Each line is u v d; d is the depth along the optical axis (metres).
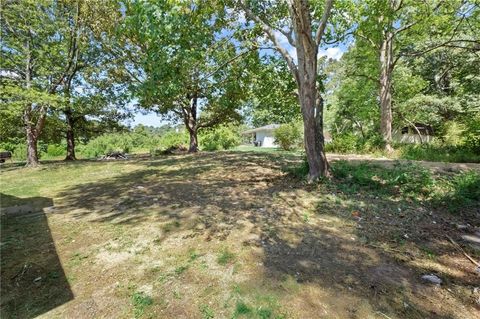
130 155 18.08
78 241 3.56
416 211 4.27
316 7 7.38
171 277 2.67
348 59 15.86
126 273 2.77
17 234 3.83
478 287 2.44
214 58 7.52
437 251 3.09
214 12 6.59
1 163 16.05
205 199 5.30
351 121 20.52
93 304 2.31
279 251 3.14
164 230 3.84
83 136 17.84
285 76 8.24
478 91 14.22
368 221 3.97
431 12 9.35
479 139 8.63
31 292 2.49
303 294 2.35
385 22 8.59
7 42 10.91
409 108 15.41
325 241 3.37
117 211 4.80
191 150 16.70
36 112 12.39
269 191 5.69
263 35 7.64
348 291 2.38
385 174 5.97
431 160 8.52
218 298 2.34
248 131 41.22
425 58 16.27
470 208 4.29
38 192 6.65
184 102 15.03
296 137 18.56
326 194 5.24
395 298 2.29
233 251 3.16
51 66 11.80
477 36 11.66
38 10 11.16
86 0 11.23
